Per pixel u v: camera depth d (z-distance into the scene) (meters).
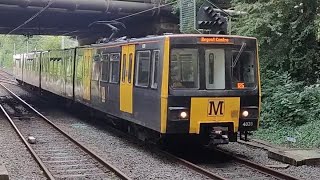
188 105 11.02
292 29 16.14
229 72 11.38
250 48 11.60
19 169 10.30
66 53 22.58
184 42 11.07
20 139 14.56
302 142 13.05
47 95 30.62
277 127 14.82
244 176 9.73
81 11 22.55
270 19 16.03
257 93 11.61
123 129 15.59
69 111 23.61
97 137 14.96
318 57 16.16
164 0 23.39
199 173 9.91
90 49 18.05
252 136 14.33
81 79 19.41
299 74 16.86
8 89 38.62
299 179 8.98
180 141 12.88
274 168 10.46
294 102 14.81
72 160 11.38
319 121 13.88
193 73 11.14
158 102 11.19
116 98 14.52
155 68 11.52
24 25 27.92
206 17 13.97
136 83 12.76
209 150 12.62
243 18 16.77
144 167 10.48
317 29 14.80
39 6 21.28
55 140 14.48
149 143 13.25
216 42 11.30
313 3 15.66
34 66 32.75
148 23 25.30
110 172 10.05
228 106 11.33
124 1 22.84
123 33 27.36
